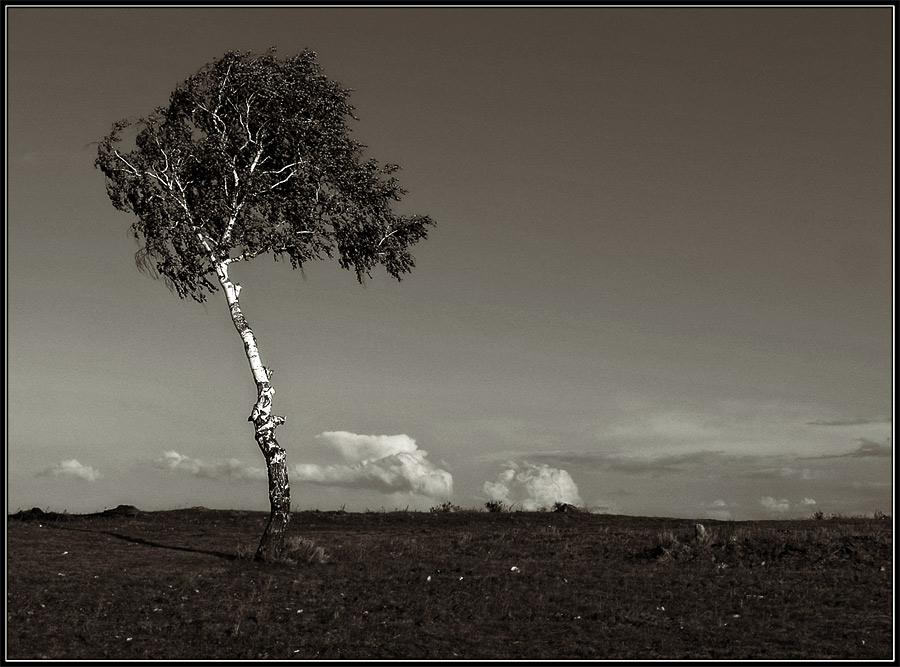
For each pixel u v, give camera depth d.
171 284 26.73
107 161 26.39
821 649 16.27
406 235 28.27
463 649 16.50
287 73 27.34
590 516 36.84
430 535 30.23
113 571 22.47
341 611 18.70
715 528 30.11
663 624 17.77
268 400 25.16
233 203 26.67
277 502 24.44
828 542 24.28
